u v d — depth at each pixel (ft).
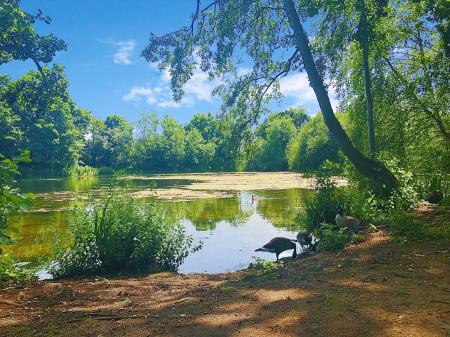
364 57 46.37
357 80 54.19
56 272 30.22
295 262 26.30
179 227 34.45
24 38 55.11
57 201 79.00
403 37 51.80
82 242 31.35
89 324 15.55
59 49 58.39
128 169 267.39
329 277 19.81
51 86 66.08
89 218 32.53
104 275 30.17
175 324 14.79
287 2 40.86
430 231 26.84
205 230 46.34
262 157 216.54
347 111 59.21
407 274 19.02
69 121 234.38
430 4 39.47
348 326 13.30
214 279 26.58
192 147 269.03
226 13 44.42
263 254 35.12
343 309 14.87
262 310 15.56
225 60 46.01
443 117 51.60
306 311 14.94
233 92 47.50
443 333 12.41
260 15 46.14
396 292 16.49
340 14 42.16
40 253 36.14
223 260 33.83
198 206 66.23
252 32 46.11
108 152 283.38
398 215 30.58
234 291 19.24
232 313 15.55
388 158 46.16
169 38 47.01
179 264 32.99
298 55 44.96
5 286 23.40
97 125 294.66
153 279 27.53
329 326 13.39
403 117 52.60
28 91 66.28
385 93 52.90
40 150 218.18
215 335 13.38
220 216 56.03
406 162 51.44
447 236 26.07
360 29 38.19
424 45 51.72
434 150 52.54
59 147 224.74
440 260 21.17
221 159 265.13
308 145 163.12
